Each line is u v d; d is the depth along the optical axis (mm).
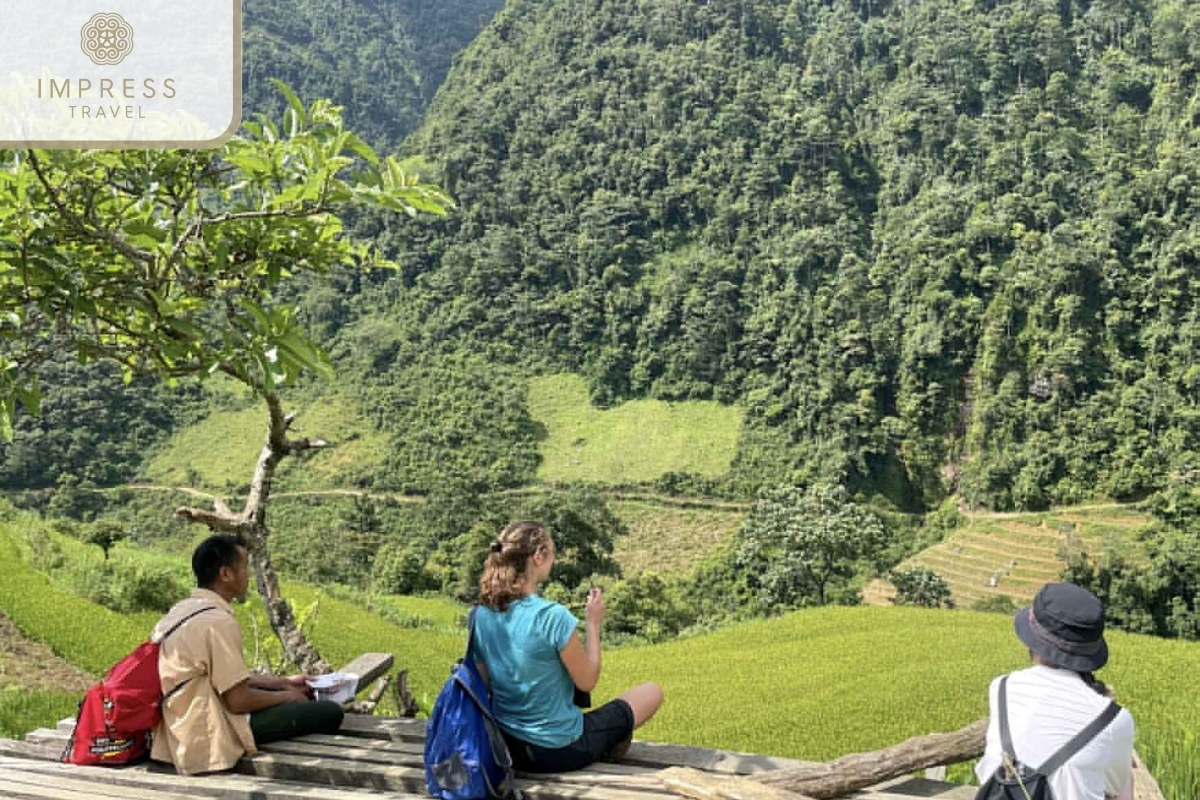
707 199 153875
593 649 4773
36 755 5680
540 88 174750
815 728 22609
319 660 7027
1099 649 3762
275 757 5195
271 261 6453
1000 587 92000
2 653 20828
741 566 80500
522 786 4574
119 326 5961
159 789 4930
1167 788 8148
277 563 73688
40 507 105250
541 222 156125
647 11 180000
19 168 5277
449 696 4582
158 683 5152
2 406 5539
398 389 131750
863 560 94188
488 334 141250
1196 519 97125
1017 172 141750
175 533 103062
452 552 72125
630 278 146000
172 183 6043
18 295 5574
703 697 25859
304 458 117938
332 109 5852
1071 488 105938
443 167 160375
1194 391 110875
